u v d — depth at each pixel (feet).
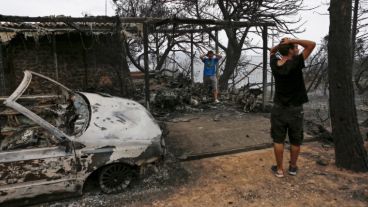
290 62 15.34
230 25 29.50
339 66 17.56
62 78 38.09
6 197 13.26
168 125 26.71
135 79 55.11
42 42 36.73
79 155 14.08
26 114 13.39
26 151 13.56
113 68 39.65
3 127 16.10
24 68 36.42
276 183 16.44
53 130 13.75
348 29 17.25
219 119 28.73
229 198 14.94
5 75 35.32
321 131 24.35
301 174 17.51
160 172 17.34
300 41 15.26
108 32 31.14
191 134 24.08
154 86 46.01
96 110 16.19
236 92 39.83
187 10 57.06
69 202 14.53
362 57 53.88
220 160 19.62
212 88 36.83
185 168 18.34
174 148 21.11
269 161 19.42
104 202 14.62
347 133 17.83
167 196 15.23
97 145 14.43
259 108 32.48
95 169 14.42
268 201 14.62
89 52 38.73
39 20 24.50
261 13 51.29
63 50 37.76
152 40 59.26
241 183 16.48
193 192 15.57
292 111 16.14
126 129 15.52
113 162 14.76
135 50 61.05
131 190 15.71
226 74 56.44
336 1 17.17
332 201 14.58
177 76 52.29
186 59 64.59
